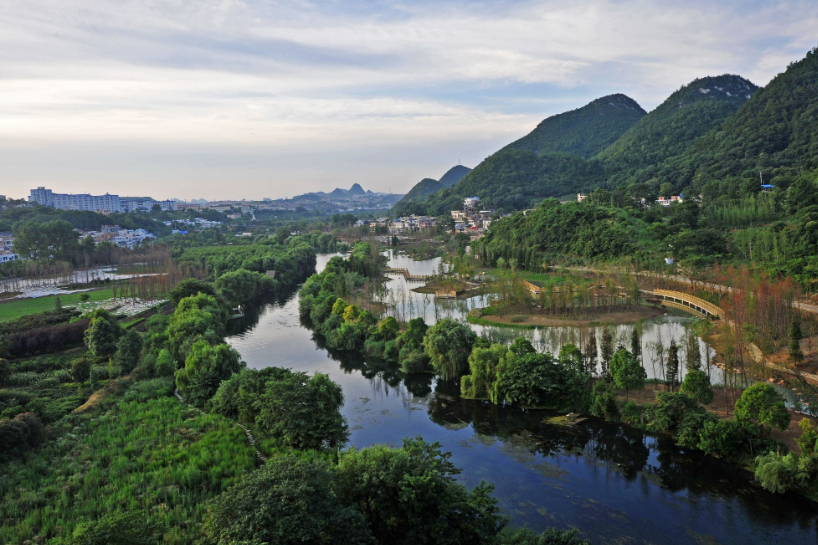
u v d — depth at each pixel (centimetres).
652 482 7119
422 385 11250
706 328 13812
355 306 15862
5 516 5784
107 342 12288
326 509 4781
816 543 5741
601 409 8925
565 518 6356
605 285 19250
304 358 13538
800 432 7731
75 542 4194
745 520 6191
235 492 4969
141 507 5975
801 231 17950
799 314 12812
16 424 7262
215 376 10106
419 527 5203
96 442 7750
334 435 7825
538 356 9812
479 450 8219
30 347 12888
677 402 8075
